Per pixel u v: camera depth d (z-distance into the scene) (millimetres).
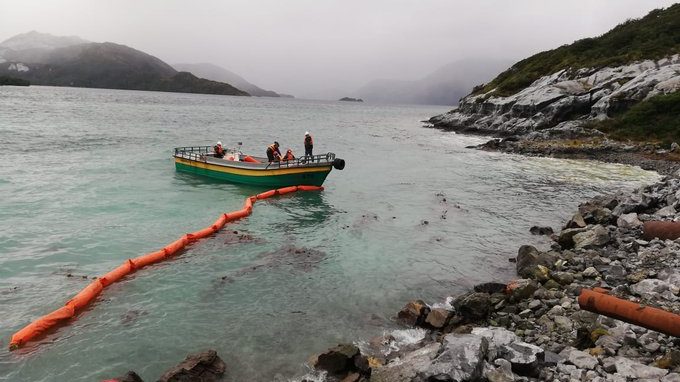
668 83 54625
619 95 57344
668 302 10914
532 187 30953
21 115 68875
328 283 13977
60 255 15320
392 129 86938
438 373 7801
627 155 44750
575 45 87750
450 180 32906
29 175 26953
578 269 14320
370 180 31719
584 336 9773
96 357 9625
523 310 11758
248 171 26641
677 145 44188
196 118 90000
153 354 9812
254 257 15828
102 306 11844
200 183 27641
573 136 55062
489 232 20172
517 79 86375
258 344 10344
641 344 9016
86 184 25641
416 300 12383
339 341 10594
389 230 19875
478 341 8664
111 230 18156
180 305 12078
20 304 11797
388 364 9305
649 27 78250
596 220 19781
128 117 80000
